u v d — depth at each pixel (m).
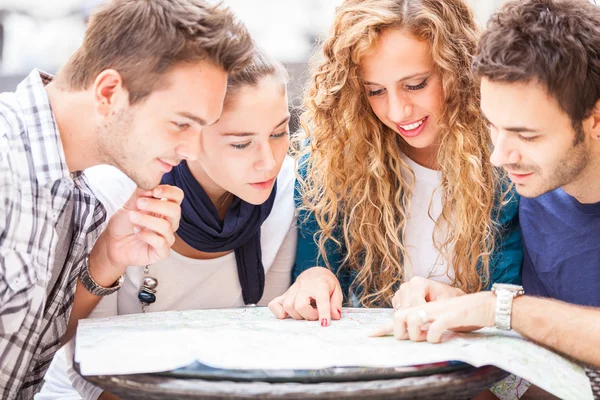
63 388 1.65
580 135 1.27
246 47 1.30
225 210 1.64
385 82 1.53
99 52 1.26
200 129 1.29
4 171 1.19
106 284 1.49
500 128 1.27
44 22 2.95
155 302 1.66
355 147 1.67
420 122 1.58
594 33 1.25
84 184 1.50
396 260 1.70
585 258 1.51
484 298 1.24
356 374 1.04
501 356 1.09
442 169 1.65
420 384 1.03
